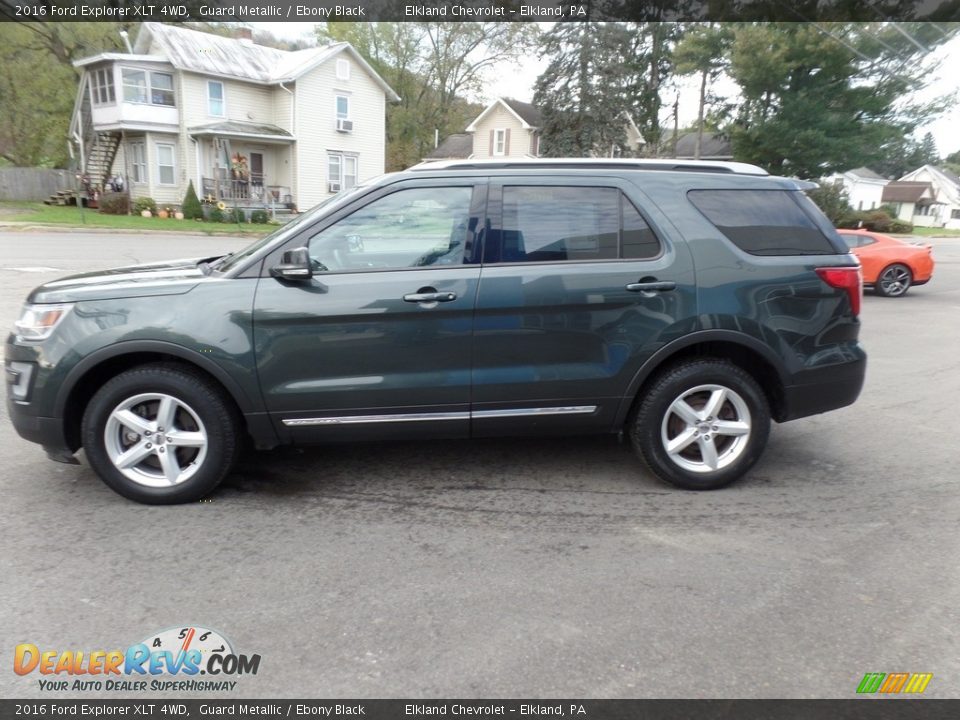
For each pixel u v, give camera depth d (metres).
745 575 3.22
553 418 4.02
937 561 3.37
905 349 8.73
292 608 2.91
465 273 3.82
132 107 29.84
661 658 2.62
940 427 5.52
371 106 36.88
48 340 3.68
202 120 31.64
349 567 3.25
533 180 3.96
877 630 2.81
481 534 3.61
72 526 3.61
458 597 3.01
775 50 32.09
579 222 3.96
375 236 3.87
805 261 4.09
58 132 38.53
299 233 3.83
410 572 3.21
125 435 3.87
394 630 2.77
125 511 3.80
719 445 4.20
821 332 4.12
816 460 4.75
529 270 3.86
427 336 3.80
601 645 2.69
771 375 4.16
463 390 3.88
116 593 3.00
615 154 33.03
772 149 34.16
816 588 3.12
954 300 13.92
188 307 3.69
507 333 3.85
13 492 4.02
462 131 53.06
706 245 3.98
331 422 3.85
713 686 2.48
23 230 22.45
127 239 22.06
